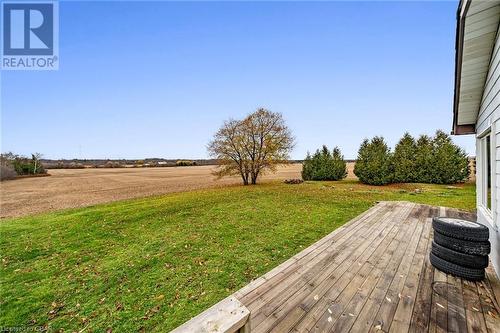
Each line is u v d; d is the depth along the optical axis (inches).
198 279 139.1
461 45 120.8
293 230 226.7
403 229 194.1
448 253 118.9
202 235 219.0
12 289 135.9
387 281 113.0
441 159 614.9
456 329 80.4
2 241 223.6
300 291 105.3
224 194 472.4
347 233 184.4
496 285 107.7
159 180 1011.9
